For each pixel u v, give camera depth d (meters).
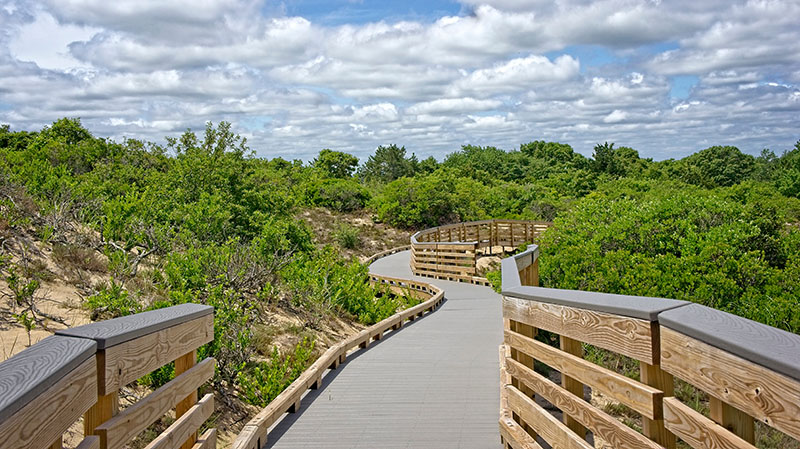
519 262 7.54
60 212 9.91
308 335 9.55
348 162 70.75
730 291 9.24
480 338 9.59
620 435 2.41
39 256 8.40
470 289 16.91
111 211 10.45
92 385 2.08
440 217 33.59
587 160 80.81
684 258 9.94
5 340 6.10
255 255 10.76
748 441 1.70
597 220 12.69
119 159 17.98
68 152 18.22
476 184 42.72
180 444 2.89
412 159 74.88
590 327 2.71
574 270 10.41
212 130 16.72
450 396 6.09
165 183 15.45
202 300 8.89
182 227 12.66
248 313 9.05
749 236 11.16
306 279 11.17
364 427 5.16
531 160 88.81
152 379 6.11
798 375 1.37
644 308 2.20
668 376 2.18
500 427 4.48
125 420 2.32
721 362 1.71
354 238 27.62
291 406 5.64
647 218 12.00
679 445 4.88
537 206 39.19
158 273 9.41
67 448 4.75
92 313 7.25
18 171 12.02
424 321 11.58
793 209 33.31
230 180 16.23
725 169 72.38
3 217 8.90
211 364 3.43
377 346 9.07
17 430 1.53
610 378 2.51
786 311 8.20
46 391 1.71
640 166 78.06
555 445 3.19
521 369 3.94
